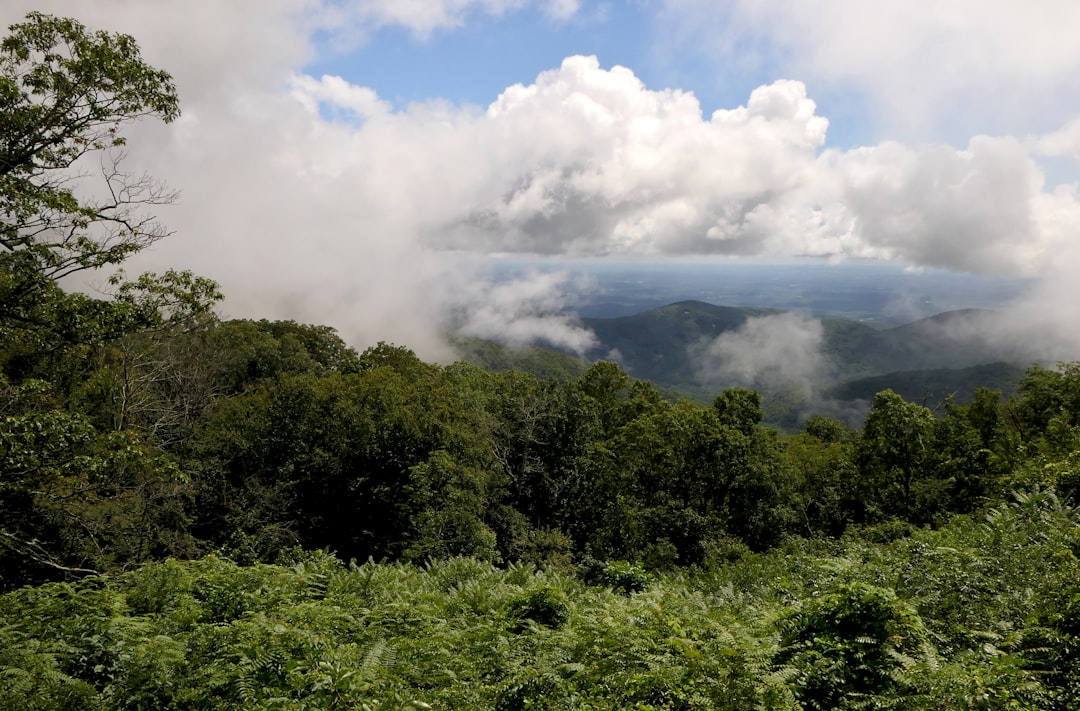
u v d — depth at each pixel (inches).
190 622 427.5
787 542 1012.5
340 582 547.5
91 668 351.6
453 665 344.8
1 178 477.4
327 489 1425.9
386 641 370.6
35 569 780.0
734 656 290.5
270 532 1176.8
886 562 463.5
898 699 249.4
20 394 532.1
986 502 771.4
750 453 1338.6
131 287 598.9
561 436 1581.0
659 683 280.1
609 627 367.9
